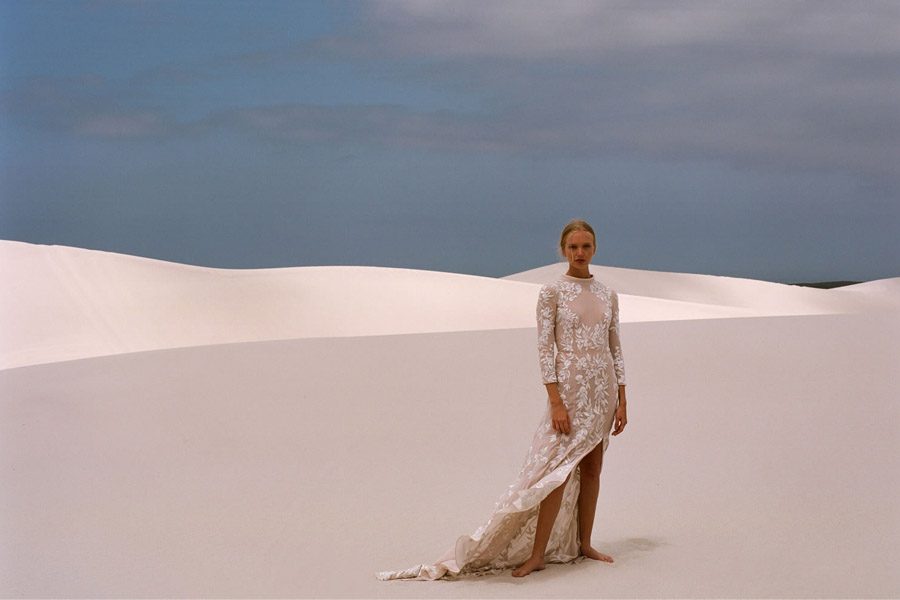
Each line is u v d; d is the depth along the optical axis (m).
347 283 40.28
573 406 5.37
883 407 9.39
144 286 35.97
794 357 12.95
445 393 11.62
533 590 4.97
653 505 6.54
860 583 4.83
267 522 6.43
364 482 7.52
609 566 5.31
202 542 6.00
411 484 7.43
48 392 12.39
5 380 13.65
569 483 5.49
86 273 36.09
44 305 33.22
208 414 10.66
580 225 5.52
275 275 40.28
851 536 5.61
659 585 4.95
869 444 7.93
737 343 14.59
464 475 7.69
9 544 6.04
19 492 7.47
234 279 38.81
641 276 75.69
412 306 38.97
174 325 33.59
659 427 9.04
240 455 8.67
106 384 12.88
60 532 6.29
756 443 8.19
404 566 5.47
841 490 6.61
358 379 12.78
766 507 6.30
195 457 8.63
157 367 14.22
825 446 7.93
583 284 5.51
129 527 6.38
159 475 7.96
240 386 12.38
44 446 9.29
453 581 5.21
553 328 5.48
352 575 5.32
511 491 5.36
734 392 10.62
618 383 5.56
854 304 74.81
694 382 11.41
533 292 42.84
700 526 5.98
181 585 5.20
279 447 8.98
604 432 5.45
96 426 10.21
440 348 15.69
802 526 5.86
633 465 7.68
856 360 12.48
